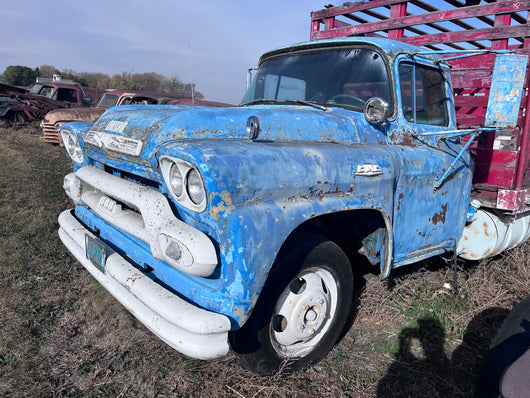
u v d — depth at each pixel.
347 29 4.58
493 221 3.62
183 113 2.27
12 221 4.68
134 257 2.41
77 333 2.83
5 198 5.50
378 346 2.84
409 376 2.56
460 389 2.47
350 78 3.14
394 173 2.68
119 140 2.46
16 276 3.49
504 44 3.73
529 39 3.47
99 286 3.42
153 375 2.46
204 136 2.23
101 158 2.75
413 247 3.11
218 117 2.33
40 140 11.05
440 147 3.30
